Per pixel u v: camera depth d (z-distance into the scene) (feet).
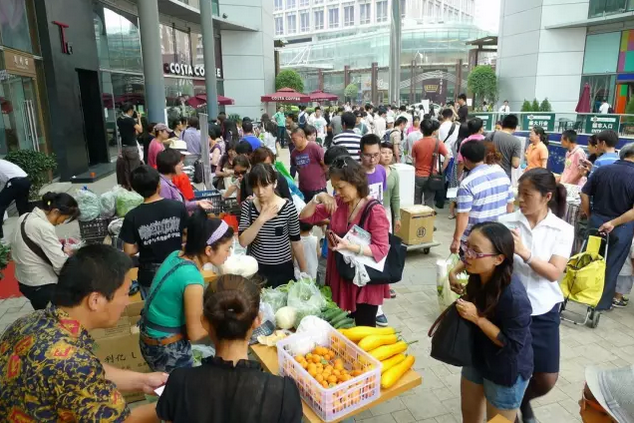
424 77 177.37
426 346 12.99
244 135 26.08
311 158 20.43
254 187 11.13
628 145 13.70
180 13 59.67
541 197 8.16
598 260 13.28
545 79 71.36
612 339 13.30
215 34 72.74
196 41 69.46
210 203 16.01
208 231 7.71
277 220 11.34
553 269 8.07
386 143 15.58
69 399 4.56
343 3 222.89
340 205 10.21
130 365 10.30
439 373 11.78
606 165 13.78
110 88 44.93
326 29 232.32
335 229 10.14
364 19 218.59
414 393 10.98
